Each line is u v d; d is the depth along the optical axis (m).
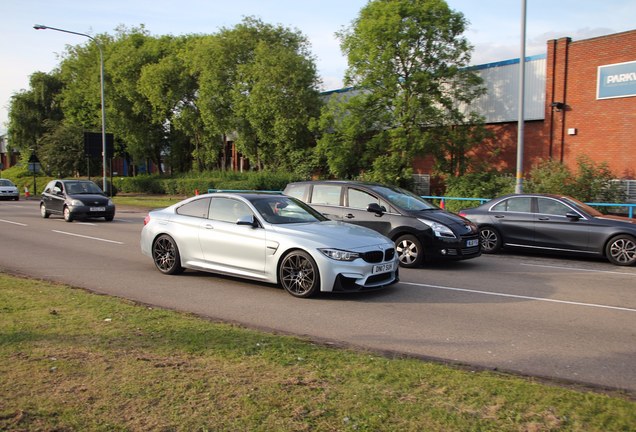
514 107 23.03
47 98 56.62
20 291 7.11
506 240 12.48
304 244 7.46
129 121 42.00
